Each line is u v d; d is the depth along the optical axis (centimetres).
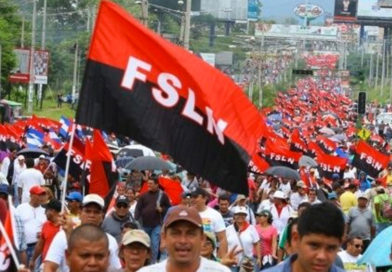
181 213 998
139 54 1323
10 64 9300
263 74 16162
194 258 1000
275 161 3956
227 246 1911
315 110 15325
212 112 1296
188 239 997
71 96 11275
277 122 9575
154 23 15675
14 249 1108
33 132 4256
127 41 1326
